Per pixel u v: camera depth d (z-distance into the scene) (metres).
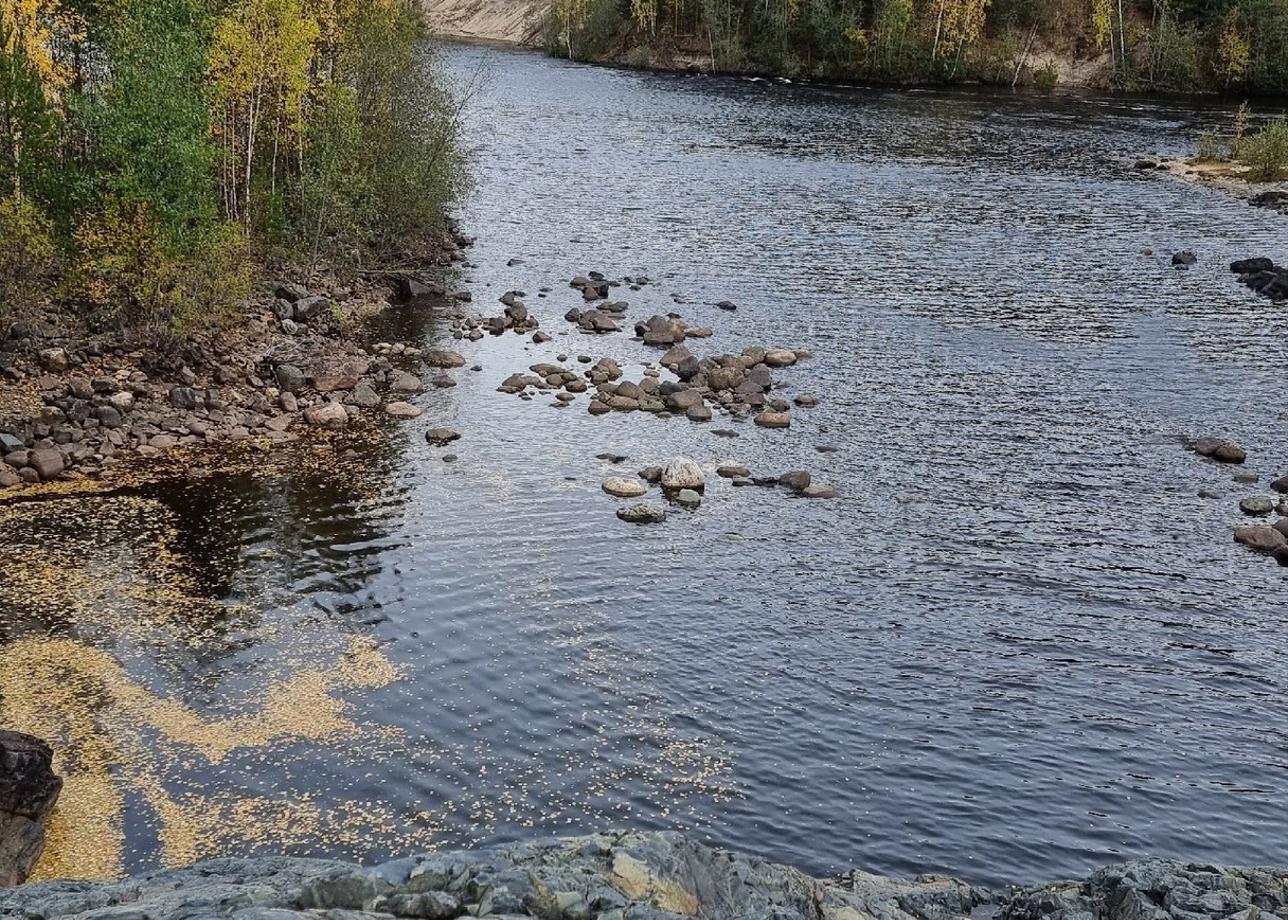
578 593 32.28
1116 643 30.64
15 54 46.59
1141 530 37.34
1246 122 127.94
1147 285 65.81
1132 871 18.88
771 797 24.22
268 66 56.19
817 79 164.38
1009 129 120.31
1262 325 59.16
